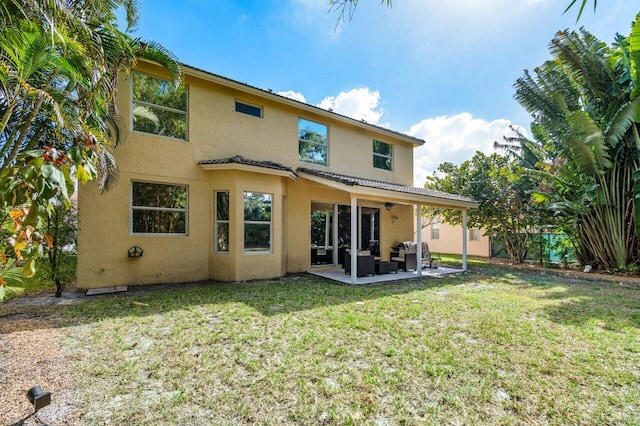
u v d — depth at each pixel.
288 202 10.97
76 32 4.79
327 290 7.84
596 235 11.94
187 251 8.98
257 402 2.90
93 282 7.66
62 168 2.29
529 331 4.86
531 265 14.23
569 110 11.22
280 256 9.93
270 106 10.77
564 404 2.91
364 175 13.37
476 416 2.72
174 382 3.23
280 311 5.83
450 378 3.37
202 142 9.34
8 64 3.98
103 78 5.62
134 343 4.23
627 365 3.71
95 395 2.97
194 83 9.27
